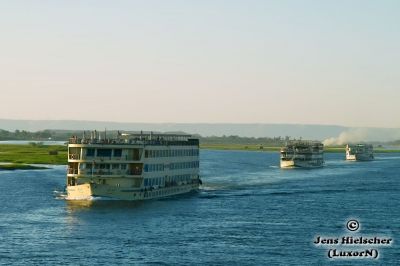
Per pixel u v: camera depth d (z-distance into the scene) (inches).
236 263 5433.1
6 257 5492.1
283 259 5620.1
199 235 6456.7
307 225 7209.6
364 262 5639.8
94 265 5285.4
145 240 6171.3
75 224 6889.8
